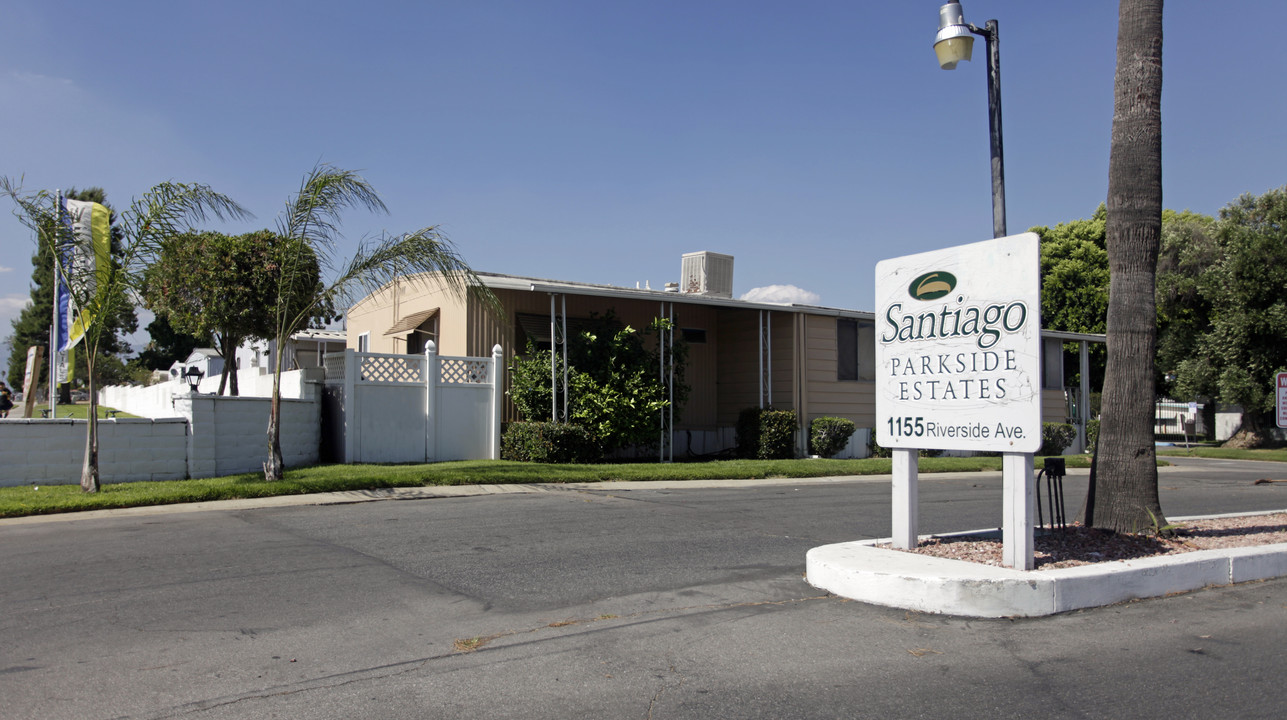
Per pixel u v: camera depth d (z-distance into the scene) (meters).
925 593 5.81
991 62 9.08
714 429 21.92
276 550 7.93
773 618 5.70
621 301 20.14
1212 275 31.59
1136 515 7.80
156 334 52.47
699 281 22.33
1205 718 4.02
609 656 4.91
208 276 19.84
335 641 5.16
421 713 4.05
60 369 14.85
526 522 9.73
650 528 9.37
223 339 21.22
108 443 12.46
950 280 6.69
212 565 7.25
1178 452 29.95
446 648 5.04
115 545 8.15
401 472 13.44
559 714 4.05
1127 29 7.95
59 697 4.23
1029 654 4.96
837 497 12.78
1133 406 7.90
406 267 13.03
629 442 18.41
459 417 16.64
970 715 4.05
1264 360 30.59
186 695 4.27
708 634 5.33
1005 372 6.27
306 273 16.59
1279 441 32.03
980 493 14.02
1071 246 40.91
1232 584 6.72
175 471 13.08
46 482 12.15
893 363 7.12
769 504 11.76
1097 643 5.18
